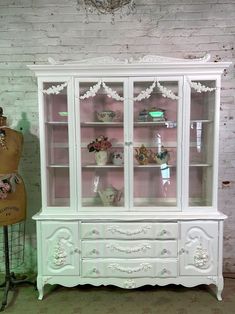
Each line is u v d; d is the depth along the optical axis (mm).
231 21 2428
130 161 2195
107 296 2229
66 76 2115
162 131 2260
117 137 2305
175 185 2248
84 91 2152
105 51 2482
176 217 2119
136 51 2475
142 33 2459
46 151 2207
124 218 2119
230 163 2539
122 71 2098
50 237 2152
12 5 2441
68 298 2207
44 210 2191
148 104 2229
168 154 2268
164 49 2465
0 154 2094
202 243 2141
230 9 2420
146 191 2311
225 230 2578
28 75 2502
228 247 2588
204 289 2309
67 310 2064
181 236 2137
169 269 2150
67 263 2164
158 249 2143
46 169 2207
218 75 2088
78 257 2156
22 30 2467
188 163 2182
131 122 2168
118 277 2164
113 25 2457
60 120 2223
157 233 2129
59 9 2449
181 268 2154
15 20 2457
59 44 2480
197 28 2443
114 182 2330
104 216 2137
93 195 2309
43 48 2482
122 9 2447
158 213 2166
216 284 2158
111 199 2285
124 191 2221
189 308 2078
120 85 2148
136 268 2150
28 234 2602
